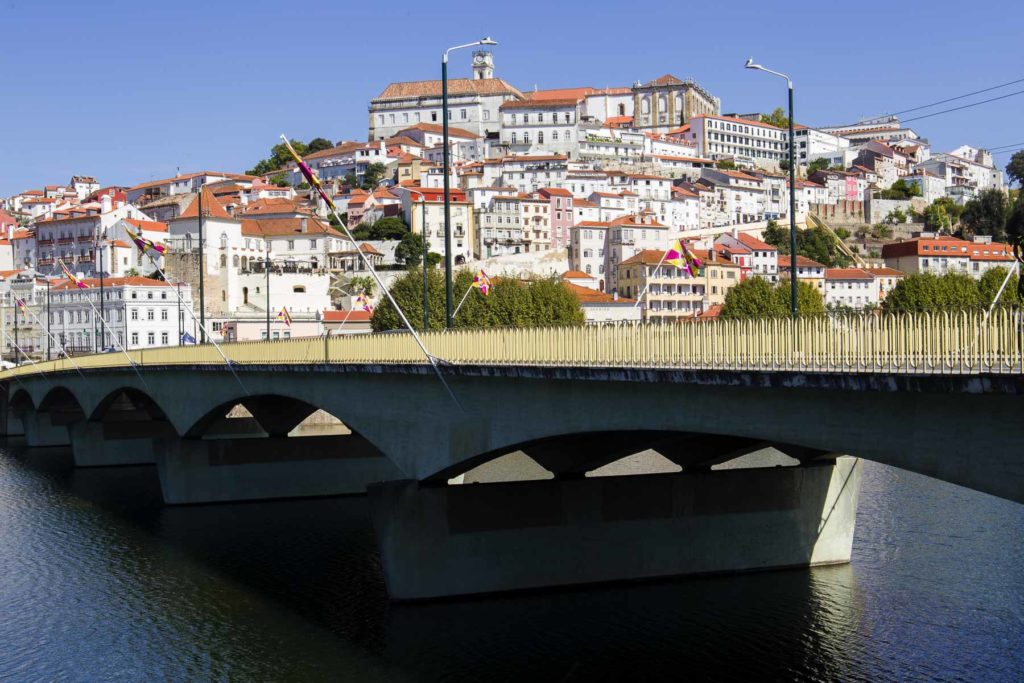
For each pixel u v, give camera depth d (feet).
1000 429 78.69
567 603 151.23
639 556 159.63
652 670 127.13
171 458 249.75
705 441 149.79
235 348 221.46
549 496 156.46
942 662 128.16
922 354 84.28
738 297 442.09
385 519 150.61
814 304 447.83
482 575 153.58
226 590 172.55
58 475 307.37
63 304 601.62
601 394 118.11
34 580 182.09
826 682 122.62
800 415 95.81
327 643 142.31
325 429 320.50
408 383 154.71
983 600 151.02
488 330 136.56
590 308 593.83
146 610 162.91
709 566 162.91
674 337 109.50
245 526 222.89
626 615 146.10
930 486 239.91
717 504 163.22
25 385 401.90
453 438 144.05
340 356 175.63
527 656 132.67
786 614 145.69
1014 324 76.59
